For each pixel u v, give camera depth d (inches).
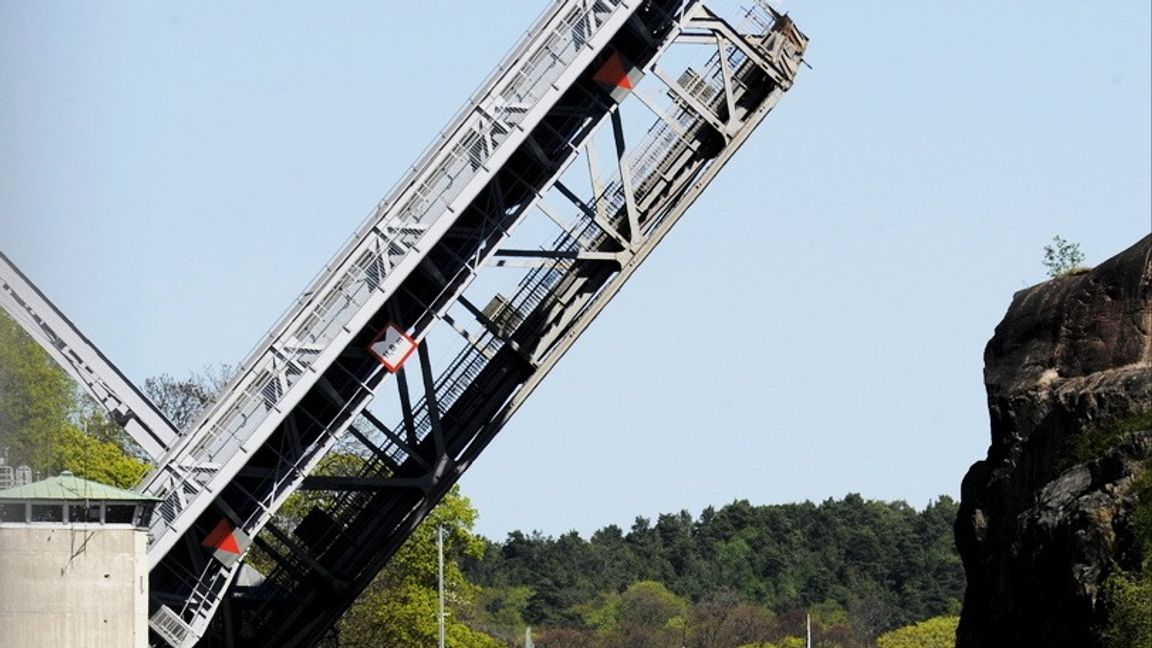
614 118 4252.0
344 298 4023.1
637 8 4111.7
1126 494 3887.8
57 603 3961.6
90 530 3971.5
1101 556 3841.0
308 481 4281.5
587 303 4367.6
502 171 4215.1
